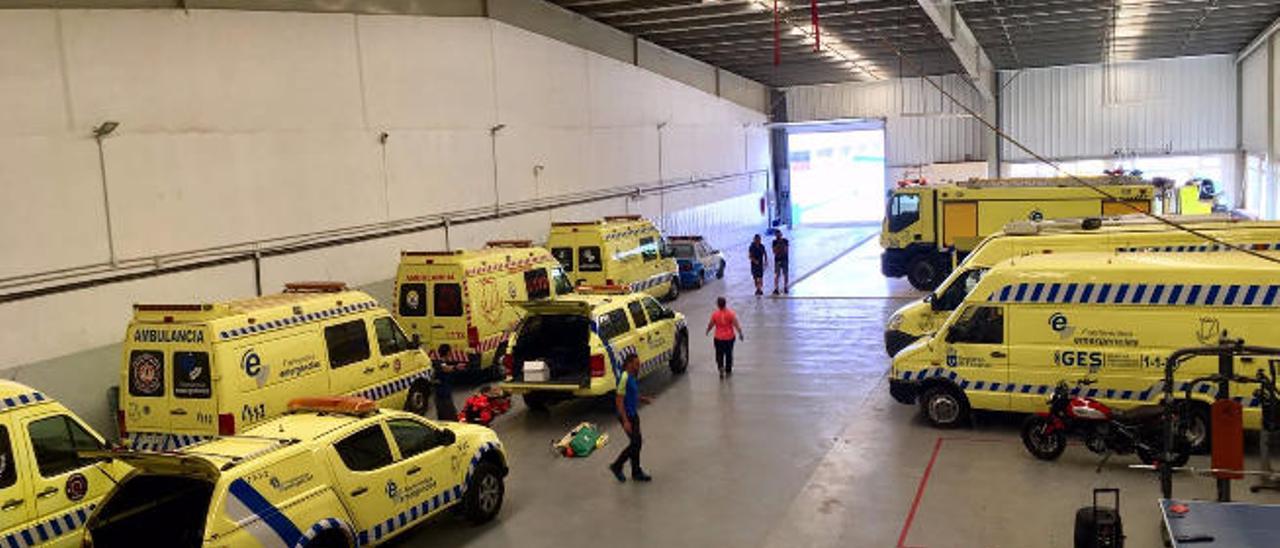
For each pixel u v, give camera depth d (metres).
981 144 44.88
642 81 32.16
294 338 12.80
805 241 42.09
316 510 8.30
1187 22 31.73
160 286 14.90
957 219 25.88
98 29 13.98
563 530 10.41
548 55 25.83
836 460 12.32
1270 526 8.38
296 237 17.48
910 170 46.47
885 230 26.98
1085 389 12.46
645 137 32.41
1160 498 9.78
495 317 17.55
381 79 19.59
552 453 13.27
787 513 10.59
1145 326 12.13
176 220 15.18
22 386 8.98
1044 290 12.70
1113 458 11.91
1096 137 43.47
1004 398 12.99
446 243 21.47
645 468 12.41
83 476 9.09
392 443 9.42
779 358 18.70
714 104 39.62
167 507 8.17
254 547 7.68
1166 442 9.63
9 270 12.79
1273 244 14.38
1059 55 39.81
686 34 31.75
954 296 16.80
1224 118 41.81
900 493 11.02
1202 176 42.47
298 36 17.55
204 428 11.77
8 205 12.79
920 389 13.64
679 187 35.56
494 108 23.22
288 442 8.48
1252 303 11.66
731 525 10.33
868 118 46.44
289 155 17.34
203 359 11.77
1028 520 10.05
